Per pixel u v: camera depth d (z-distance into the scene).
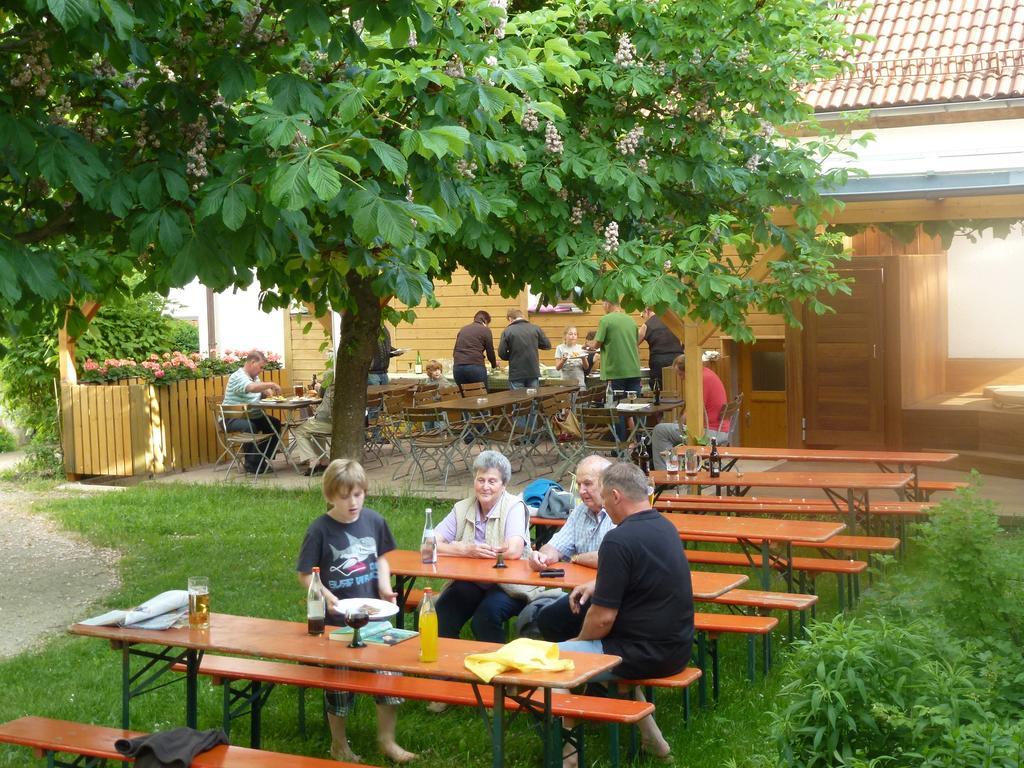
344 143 6.14
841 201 11.54
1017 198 11.55
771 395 16.19
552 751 5.20
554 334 19.33
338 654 5.35
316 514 12.80
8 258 5.97
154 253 7.05
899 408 15.01
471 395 17.08
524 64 7.21
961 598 5.21
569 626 6.79
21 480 16.41
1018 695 4.42
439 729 6.55
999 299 16.23
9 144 5.96
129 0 6.09
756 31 10.51
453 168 7.04
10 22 7.09
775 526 8.20
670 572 5.92
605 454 14.62
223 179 6.14
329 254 8.34
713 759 5.96
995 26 15.75
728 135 11.78
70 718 6.84
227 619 6.14
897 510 9.98
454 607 7.41
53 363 16.67
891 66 14.74
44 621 9.20
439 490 13.75
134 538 11.95
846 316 15.23
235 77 6.66
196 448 16.64
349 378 12.01
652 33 10.42
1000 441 14.40
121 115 6.98
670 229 11.20
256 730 6.29
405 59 6.79
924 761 3.73
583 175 9.85
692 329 12.24
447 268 10.93
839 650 4.20
